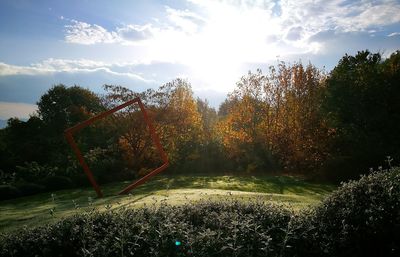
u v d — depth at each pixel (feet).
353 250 22.41
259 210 27.55
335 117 111.14
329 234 23.54
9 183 97.14
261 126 118.21
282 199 44.91
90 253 20.92
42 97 178.19
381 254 22.48
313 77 115.24
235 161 120.26
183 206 29.35
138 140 119.44
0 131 167.63
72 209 47.57
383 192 25.39
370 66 116.57
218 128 129.18
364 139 101.30
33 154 144.25
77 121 160.45
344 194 26.86
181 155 124.77
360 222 23.84
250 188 77.41
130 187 68.80
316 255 22.38
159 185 85.20
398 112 109.19
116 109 68.69
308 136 110.22
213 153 122.31
